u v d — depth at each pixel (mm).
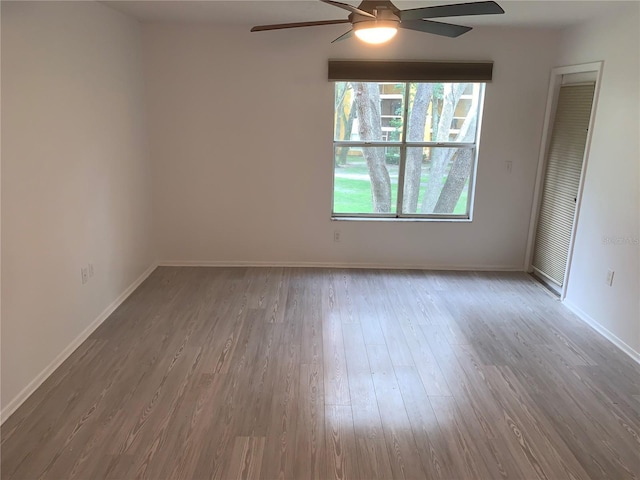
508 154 4762
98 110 3600
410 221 4957
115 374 2971
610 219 3559
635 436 2486
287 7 3639
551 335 3619
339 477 2182
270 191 4863
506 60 4512
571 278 4109
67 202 3148
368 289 4492
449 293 4434
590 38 3875
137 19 4277
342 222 4961
